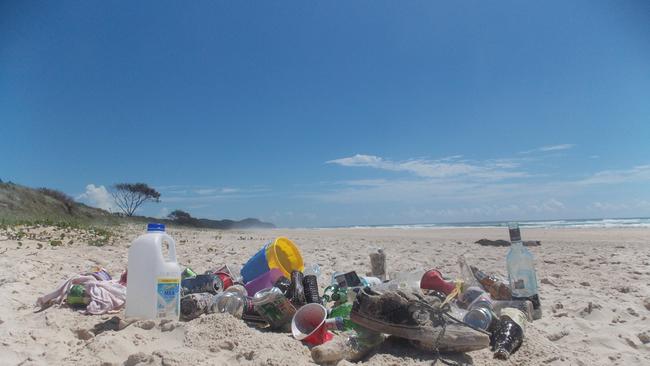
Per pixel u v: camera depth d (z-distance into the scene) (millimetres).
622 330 1131
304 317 984
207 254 2961
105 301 1153
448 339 868
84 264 2055
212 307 1083
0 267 1717
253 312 1085
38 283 1524
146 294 998
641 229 6797
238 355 811
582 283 1838
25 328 1002
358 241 4875
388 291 930
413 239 5355
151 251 1013
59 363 799
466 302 1148
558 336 1080
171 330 930
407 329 882
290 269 1479
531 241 3924
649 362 924
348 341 865
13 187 6809
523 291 1274
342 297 1285
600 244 3889
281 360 782
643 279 1910
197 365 759
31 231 3213
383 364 842
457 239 5305
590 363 899
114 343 854
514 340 919
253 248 3562
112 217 9008
